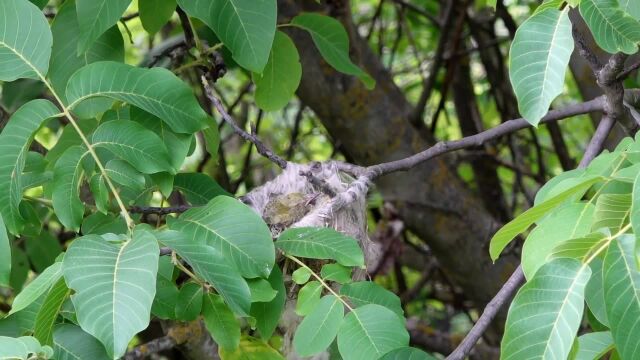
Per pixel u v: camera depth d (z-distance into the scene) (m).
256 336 1.50
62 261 1.22
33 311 1.31
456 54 2.44
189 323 1.64
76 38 1.45
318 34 1.61
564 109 1.61
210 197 1.52
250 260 1.31
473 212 2.17
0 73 1.33
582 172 1.32
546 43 1.19
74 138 1.49
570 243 1.14
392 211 2.18
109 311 1.19
